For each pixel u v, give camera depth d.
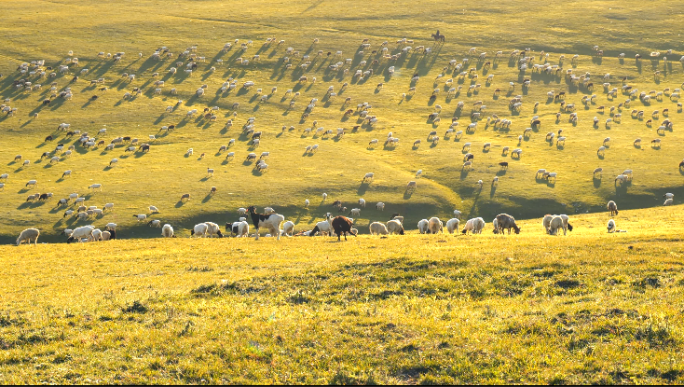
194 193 72.38
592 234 36.88
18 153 87.19
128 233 62.09
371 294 17.62
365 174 77.62
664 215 55.81
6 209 66.56
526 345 12.67
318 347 12.89
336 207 68.75
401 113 106.12
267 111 106.94
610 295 16.03
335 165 82.50
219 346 13.00
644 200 69.62
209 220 65.44
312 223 64.75
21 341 13.87
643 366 11.34
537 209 67.88
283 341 13.28
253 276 21.00
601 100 109.69
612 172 77.31
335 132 97.69
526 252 21.95
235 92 114.81
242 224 43.09
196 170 81.19
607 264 19.22
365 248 28.27
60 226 62.69
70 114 103.12
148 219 64.69
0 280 24.47
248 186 74.62
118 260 29.34
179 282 21.80
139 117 102.75
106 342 13.48
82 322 15.25
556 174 75.81
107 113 103.88
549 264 19.42
